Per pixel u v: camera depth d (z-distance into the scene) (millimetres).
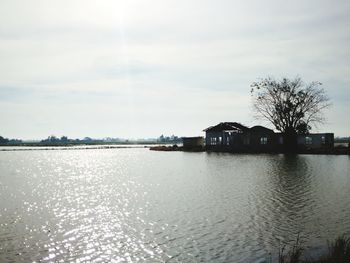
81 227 20812
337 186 34438
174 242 17625
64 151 156750
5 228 20609
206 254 15805
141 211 25141
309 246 16547
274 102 86438
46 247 17156
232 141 94000
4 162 83812
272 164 57625
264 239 17719
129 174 52312
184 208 25750
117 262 15188
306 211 23781
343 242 14195
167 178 44875
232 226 20297
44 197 32219
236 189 33938
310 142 90625
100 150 168500
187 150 110000
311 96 84875
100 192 35094
